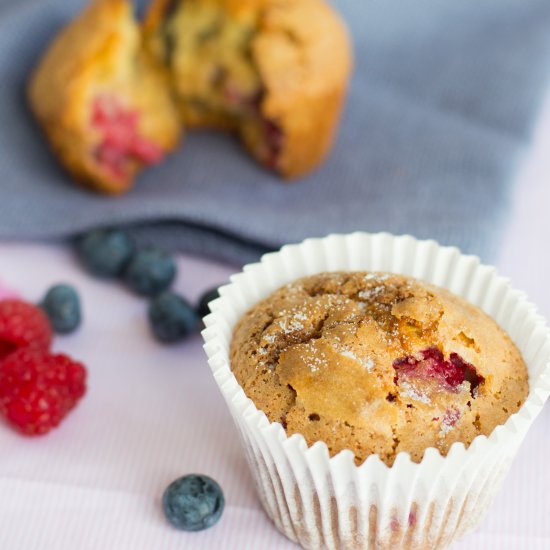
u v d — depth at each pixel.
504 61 0.50
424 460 0.32
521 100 0.49
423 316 0.34
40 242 0.44
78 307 0.41
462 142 0.47
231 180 0.46
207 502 0.36
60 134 0.45
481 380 0.34
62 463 0.37
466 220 0.43
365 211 0.44
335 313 0.35
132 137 0.46
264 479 0.35
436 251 0.37
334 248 0.37
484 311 0.36
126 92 0.46
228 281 0.43
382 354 0.34
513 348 0.35
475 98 0.49
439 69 0.51
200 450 0.38
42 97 0.45
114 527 0.36
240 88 0.47
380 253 0.37
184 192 0.45
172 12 0.47
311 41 0.45
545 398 0.33
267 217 0.44
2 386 0.38
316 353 0.34
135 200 0.44
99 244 0.43
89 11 0.47
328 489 0.33
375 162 0.47
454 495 0.33
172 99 0.48
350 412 0.33
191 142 0.48
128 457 0.37
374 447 0.33
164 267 0.42
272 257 0.37
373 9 0.52
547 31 0.51
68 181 0.46
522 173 0.47
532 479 0.37
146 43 0.48
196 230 0.44
